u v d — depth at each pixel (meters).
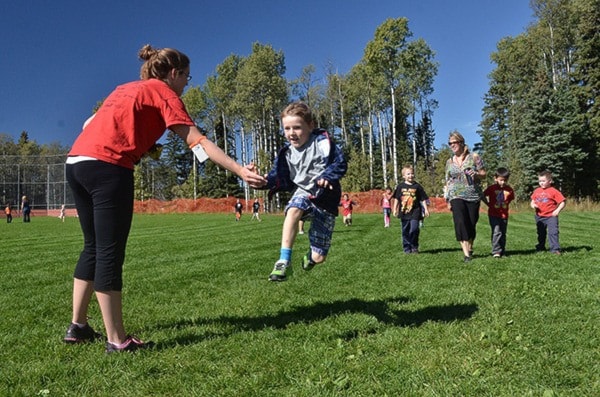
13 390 2.80
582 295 4.91
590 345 3.36
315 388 2.72
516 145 46.22
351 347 3.43
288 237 3.64
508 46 59.00
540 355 3.16
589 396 2.58
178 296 5.63
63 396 2.72
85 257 3.65
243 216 39.00
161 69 3.66
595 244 10.22
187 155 80.69
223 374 2.98
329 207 3.76
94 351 3.48
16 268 8.66
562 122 38.78
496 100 61.50
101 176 3.31
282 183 3.88
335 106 60.03
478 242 11.73
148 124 3.45
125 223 3.42
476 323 3.93
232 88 57.78
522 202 37.69
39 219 44.41
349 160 55.06
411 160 67.19
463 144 8.09
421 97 52.62
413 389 2.70
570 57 44.72
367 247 11.05
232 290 5.93
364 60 54.41
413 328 3.87
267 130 57.38
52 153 90.00
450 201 8.08
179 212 51.38
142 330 4.06
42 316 4.79
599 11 40.59
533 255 8.49
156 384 2.83
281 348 3.44
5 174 65.94
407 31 46.34
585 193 40.38
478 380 2.78
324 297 5.30
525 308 4.41
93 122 3.45
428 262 7.98
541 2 43.72
